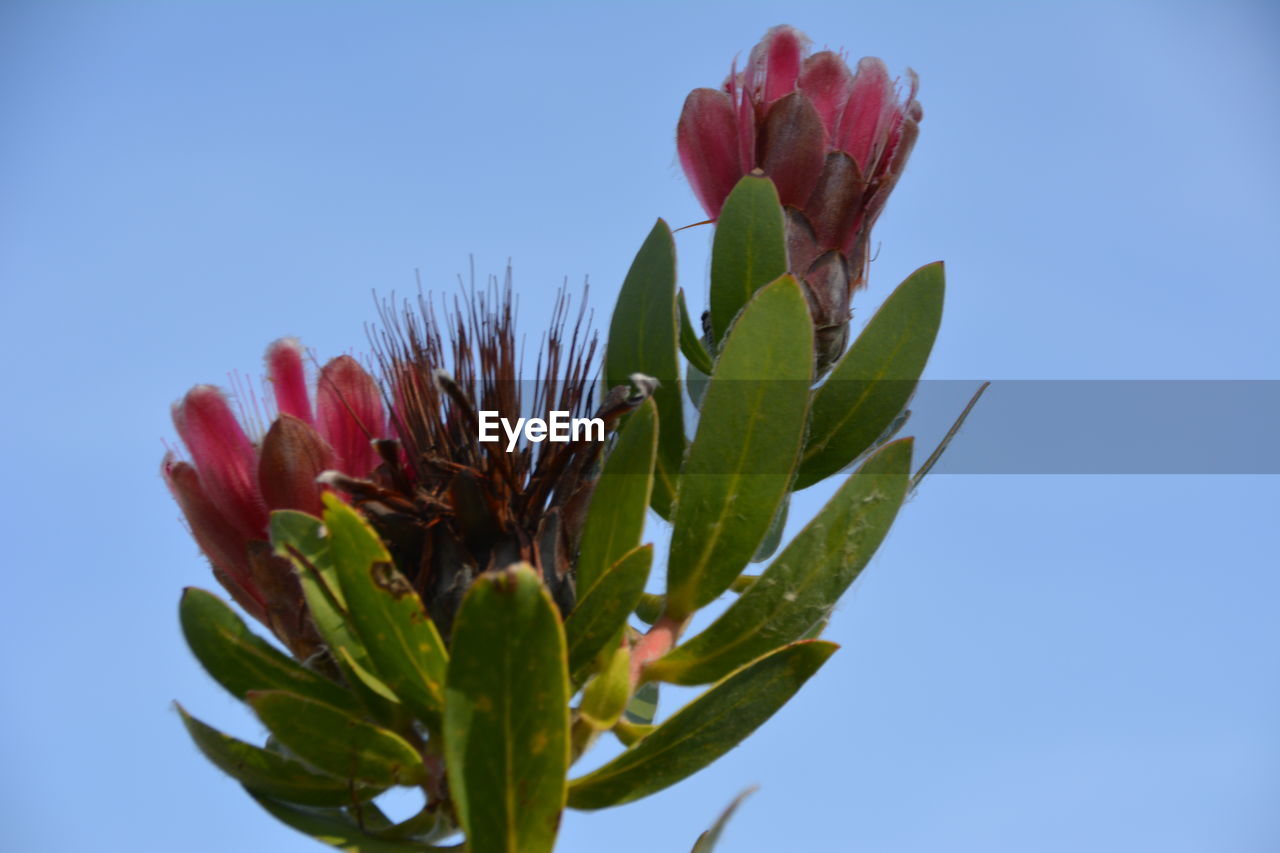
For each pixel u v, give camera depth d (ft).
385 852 2.66
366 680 2.69
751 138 2.97
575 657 2.68
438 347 2.76
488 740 2.54
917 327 2.94
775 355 2.80
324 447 2.75
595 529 2.72
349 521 2.61
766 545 3.01
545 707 2.54
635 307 2.93
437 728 2.67
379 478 2.75
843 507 2.81
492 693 2.54
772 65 2.99
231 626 2.73
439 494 2.73
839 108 2.97
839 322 2.94
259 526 2.77
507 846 2.56
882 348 2.93
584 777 2.71
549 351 2.75
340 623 2.70
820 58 2.97
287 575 2.77
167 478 2.80
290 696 2.65
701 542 2.81
